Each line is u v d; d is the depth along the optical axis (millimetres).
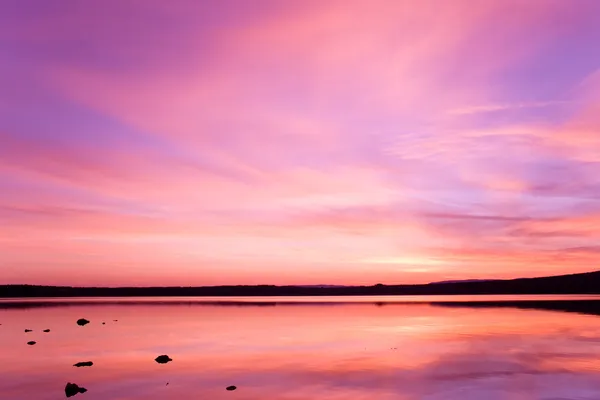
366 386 29328
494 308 112812
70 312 104312
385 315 91375
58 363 38031
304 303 173250
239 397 26969
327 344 48188
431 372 33406
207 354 42000
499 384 29469
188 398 26844
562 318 76438
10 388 29656
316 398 26688
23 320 79562
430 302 168875
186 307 133500
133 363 37688
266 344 48312
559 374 32094
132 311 109438
